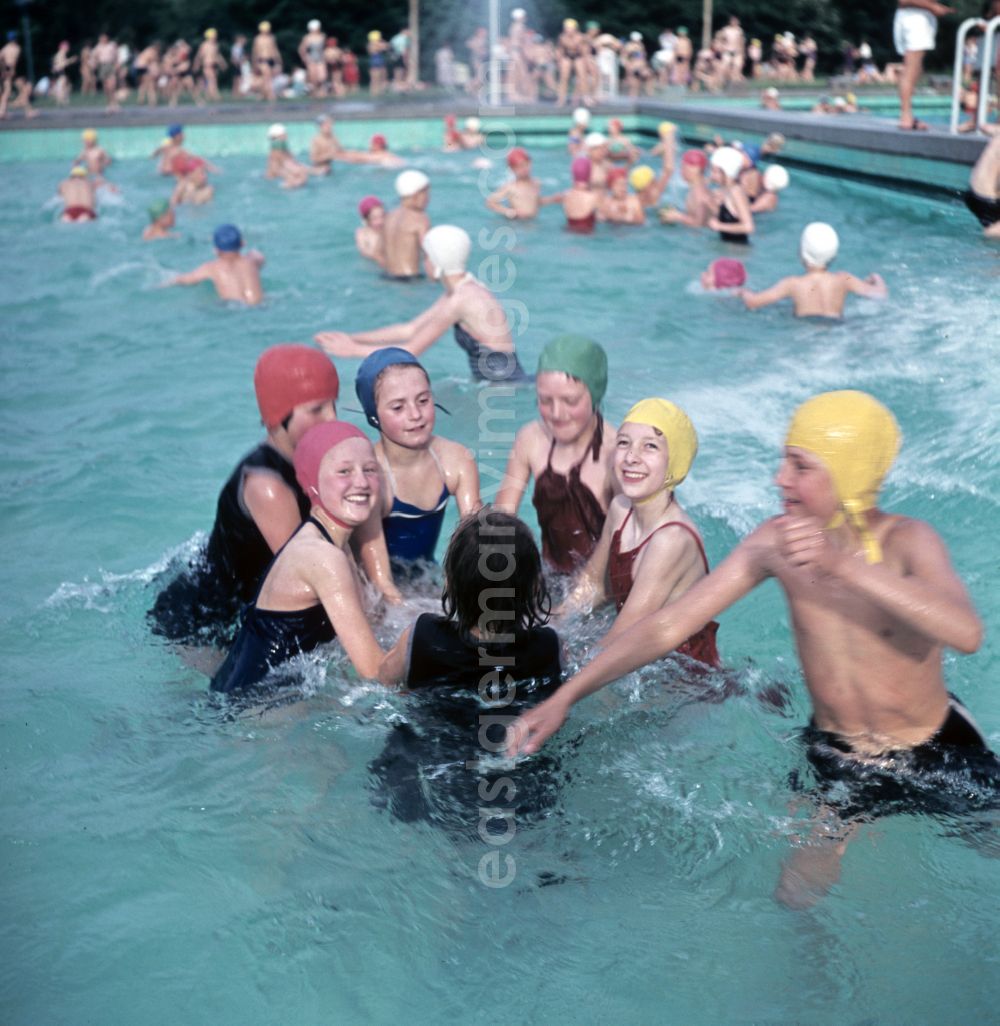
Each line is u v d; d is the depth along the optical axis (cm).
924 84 2961
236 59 2917
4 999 238
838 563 261
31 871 276
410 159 1992
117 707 352
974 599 408
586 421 393
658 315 880
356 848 280
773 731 320
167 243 1230
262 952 250
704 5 3338
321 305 940
